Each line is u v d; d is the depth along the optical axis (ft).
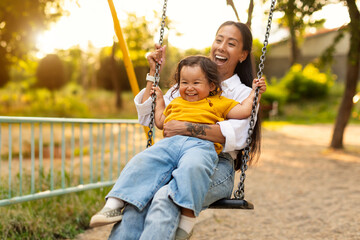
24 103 72.33
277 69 96.22
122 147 33.09
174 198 6.57
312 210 16.10
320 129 54.95
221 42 8.58
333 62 29.84
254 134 8.72
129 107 80.38
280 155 31.30
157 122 8.30
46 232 12.37
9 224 11.98
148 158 7.20
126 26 30.27
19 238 11.64
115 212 6.81
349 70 32.45
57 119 13.47
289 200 17.75
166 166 7.22
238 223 14.48
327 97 84.64
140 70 67.41
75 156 28.76
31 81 86.33
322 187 20.36
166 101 8.71
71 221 13.53
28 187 14.67
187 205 6.51
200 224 14.24
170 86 8.86
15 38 25.64
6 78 82.89
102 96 94.07
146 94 8.71
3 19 22.20
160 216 6.48
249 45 8.74
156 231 6.34
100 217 6.59
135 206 6.95
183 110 7.78
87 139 38.65
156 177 7.09
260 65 7.93
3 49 26.58
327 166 26.55
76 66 131.75
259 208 16.47
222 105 7.80
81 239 12.49
